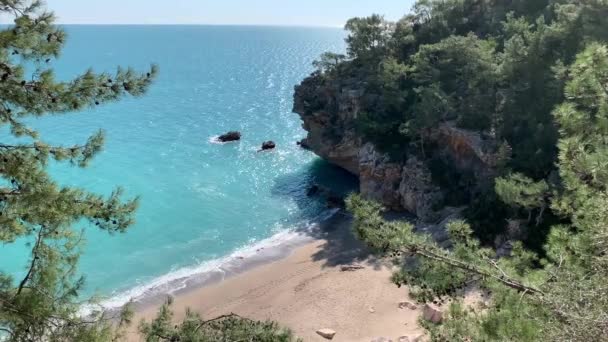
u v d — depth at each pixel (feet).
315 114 221.46
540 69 142.41
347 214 174.19
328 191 197.47
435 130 165.17
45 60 32.09
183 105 385.09
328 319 108.37
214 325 48.88
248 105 392.06
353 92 201.46
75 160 36.37
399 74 184.65
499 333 37.24
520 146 135.95
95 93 33.86
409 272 45.93
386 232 43.80
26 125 35.29
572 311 33.24
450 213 147.74
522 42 149.59
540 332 34.65
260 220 173.99
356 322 106.32
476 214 135.33
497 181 110.93
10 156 32.94
